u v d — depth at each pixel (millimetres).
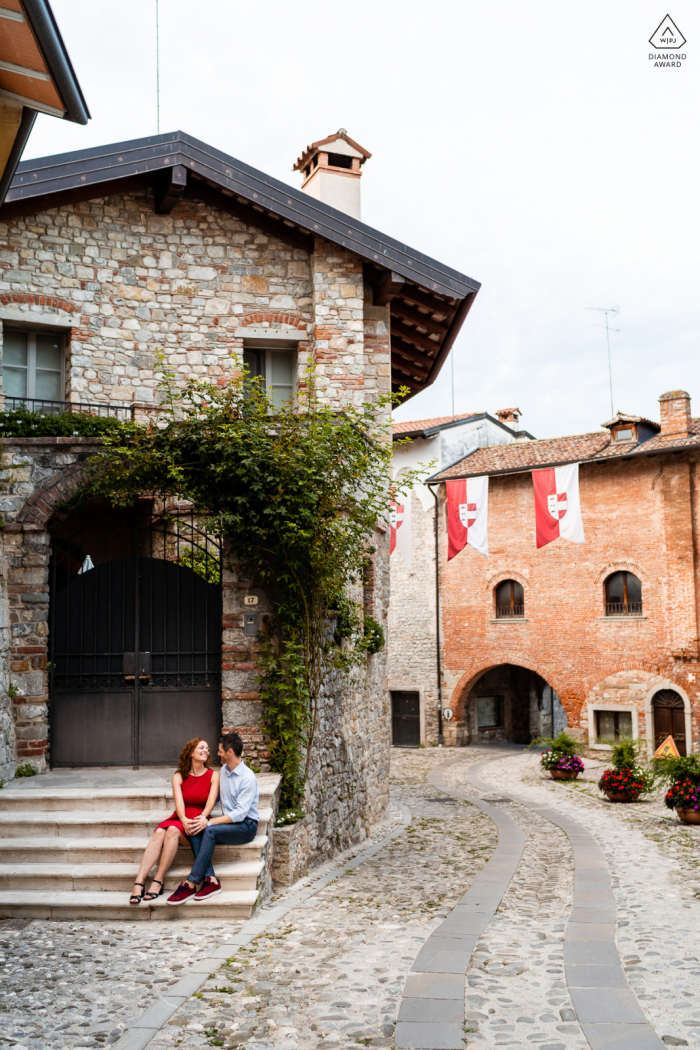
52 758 9367
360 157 16188
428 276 12891
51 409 11953
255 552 9211
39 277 11680
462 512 26234
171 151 11641
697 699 24609
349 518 9898
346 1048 4367
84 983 5262
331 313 12609
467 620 29531
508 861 10070
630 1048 4281
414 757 27391
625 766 17406
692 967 5621
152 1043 4418
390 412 13297
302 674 9109
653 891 8242
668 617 25203
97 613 9625
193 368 12266
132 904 6566
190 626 9672
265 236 12750
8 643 8992
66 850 7195
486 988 5195
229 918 6680
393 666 31172
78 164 11234
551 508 24688
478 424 31969
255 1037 4504
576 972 5477
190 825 6934
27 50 6527
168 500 10703
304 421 10008
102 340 11930
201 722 9570
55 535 9641
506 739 31734
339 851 10781
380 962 5680
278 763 8961
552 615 27609
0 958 5699
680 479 25156
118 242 12148
